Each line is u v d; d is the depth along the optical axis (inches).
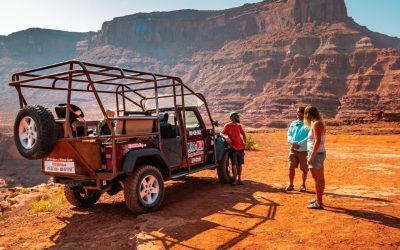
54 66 243.0
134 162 254.1
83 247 204.2
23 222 264.5
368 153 749.3
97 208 295.6
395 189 341.4
